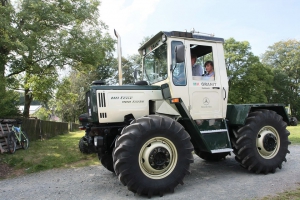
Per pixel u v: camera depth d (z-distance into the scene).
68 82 15.62
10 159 7.04
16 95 11.91
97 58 12.49
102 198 3.94
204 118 4.77
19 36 9.89
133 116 4.63
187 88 4.66
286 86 44.94
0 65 10.62
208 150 4.57
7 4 10.34
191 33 4.80
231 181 4.59
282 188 4.04
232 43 34.69
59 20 11.32
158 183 3.92
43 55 11.41
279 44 47.53
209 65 5.06
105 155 5.17
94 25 13.45
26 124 11.30
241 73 33.50
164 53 4.80
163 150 4.02
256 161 4.86
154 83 5.12
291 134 11.98
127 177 3.79
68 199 3.96
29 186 4.79
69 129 24.25
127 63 33.97
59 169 6.16
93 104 4.51
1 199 4.07
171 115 4.62
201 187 4.30
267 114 5.14
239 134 4.95
